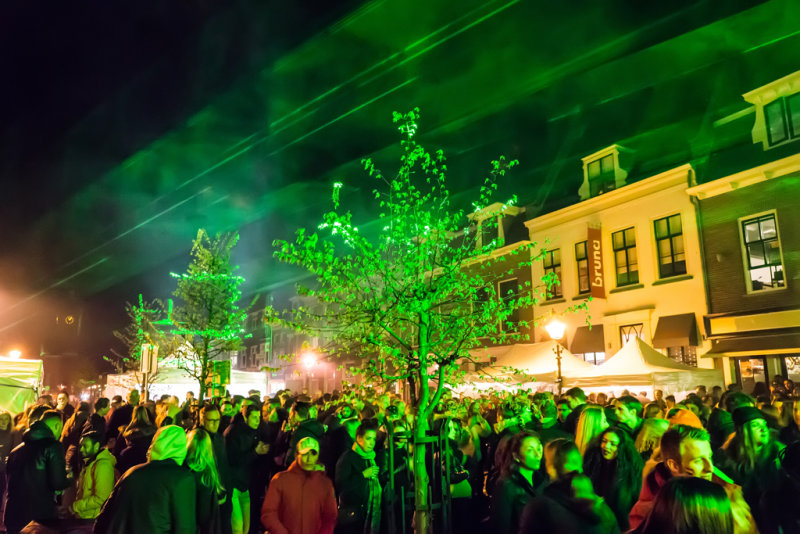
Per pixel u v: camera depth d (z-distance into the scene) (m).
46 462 5.62
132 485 3.59
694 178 17.81
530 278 22.31
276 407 10.19
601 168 21.06
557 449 3.41
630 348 13.86
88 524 4.91
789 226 15.46
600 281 20.05
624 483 4.41
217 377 16.17
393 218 5.59
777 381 13.14
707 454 3.39
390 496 4.89
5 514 5.57
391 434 4.96
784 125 16.02
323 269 5.32
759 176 16.09
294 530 4.40
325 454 7.06
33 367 14.16
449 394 6.13
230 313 16.61
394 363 5.55
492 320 5.56
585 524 3.02
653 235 18.83
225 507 5.96
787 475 3.84
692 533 2.35
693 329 17.30
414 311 5.24
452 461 6.09
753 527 2.86
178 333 16.50
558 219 21.72
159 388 19.69
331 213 5.34
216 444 5.95
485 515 6.70
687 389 12.97
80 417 9.97
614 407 7.47
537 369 14.55
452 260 5.47
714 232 17.27
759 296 15.98
